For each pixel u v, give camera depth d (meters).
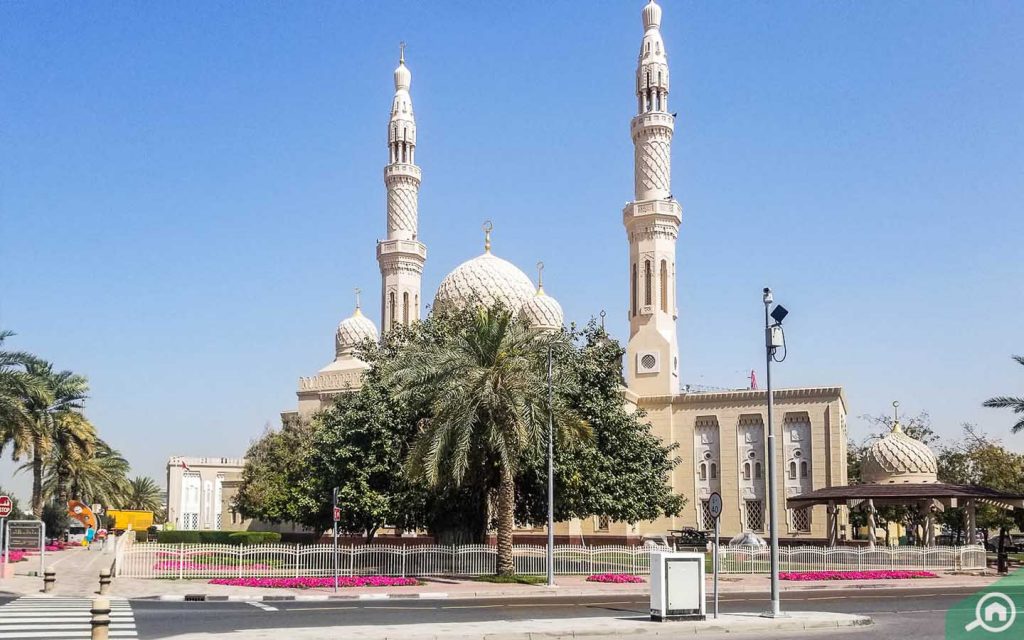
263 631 22.59
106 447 98.25
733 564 55.81
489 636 22.11
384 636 21.70
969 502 59.38
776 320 30.56
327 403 85.50
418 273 90.94
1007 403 55.75
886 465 66.12
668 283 83.19
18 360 52.97
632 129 85.50
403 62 93.88
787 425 78.56
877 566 53.03
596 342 55.31
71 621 25.28
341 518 52.84
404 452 50.03
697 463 80.75
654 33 85.75
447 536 51.16
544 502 49.12
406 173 91.31
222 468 140.62
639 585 41.28
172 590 36.97
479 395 39.88
